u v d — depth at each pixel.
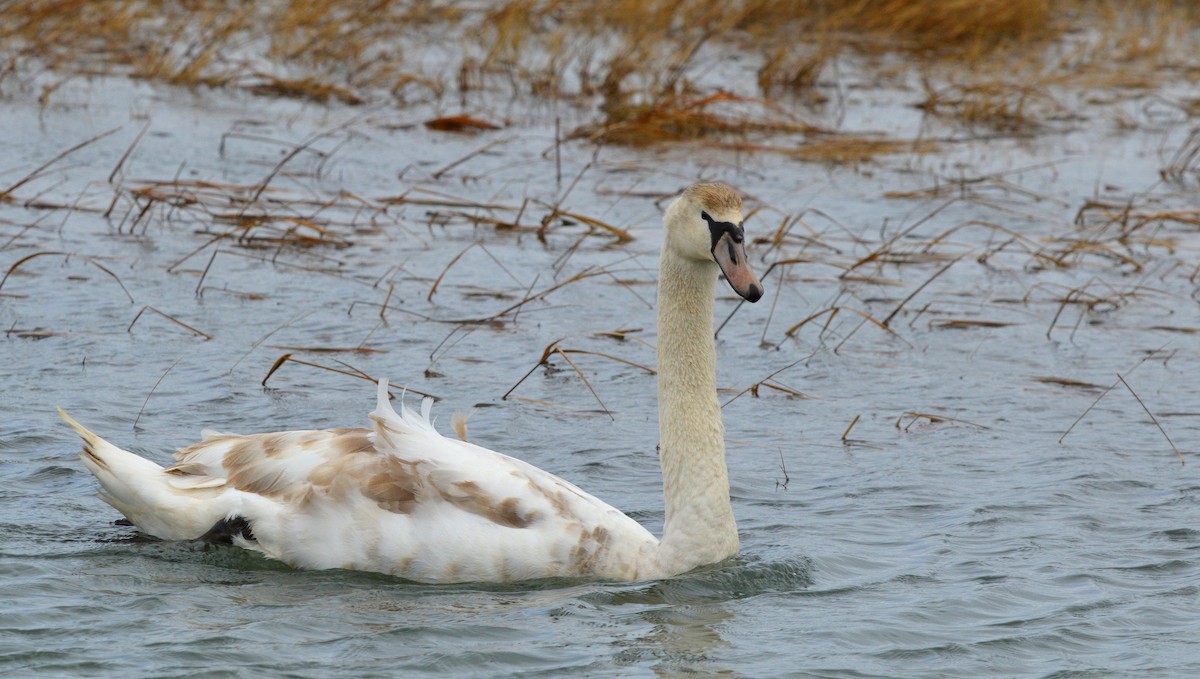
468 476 10.03
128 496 10.23
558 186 23.89
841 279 19.78
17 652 8.39
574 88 31.02
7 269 17.52
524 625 9.18
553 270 19.41
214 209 21.17
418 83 30.25
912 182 25.55
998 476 12.72
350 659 8.55
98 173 22.20
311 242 19.86
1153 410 14.84
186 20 31.55
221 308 16.83
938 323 18.00
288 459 10.15
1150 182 26.05
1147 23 41.81
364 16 33.12
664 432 10.27
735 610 9.68
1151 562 10.75
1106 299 19.20
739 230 9.87
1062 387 15.61
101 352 14.88
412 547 9.85
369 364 15.23
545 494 10.15
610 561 10.05
